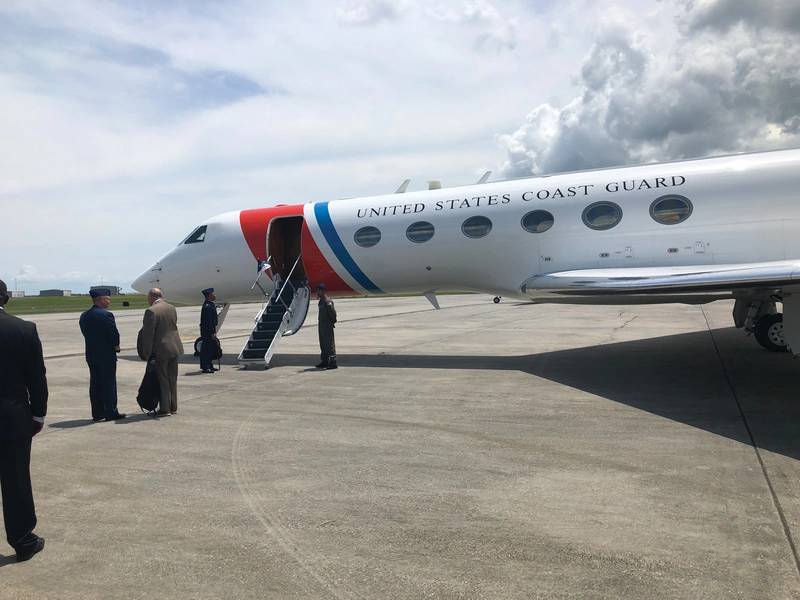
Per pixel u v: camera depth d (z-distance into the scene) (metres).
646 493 5.32
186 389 11.02
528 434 7.36
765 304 13.57
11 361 4.28
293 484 5.80
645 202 11.59
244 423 8.31
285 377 12.09
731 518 4.72
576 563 4.07
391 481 5.82
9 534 4.29
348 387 10.78
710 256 11.11
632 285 10.50
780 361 12.13
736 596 3.62
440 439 7.25
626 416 8.11
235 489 5.70
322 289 13.02
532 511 4.99
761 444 6.67
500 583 3.84
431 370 12.46
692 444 6.75
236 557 4.30
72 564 4.26
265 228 14.98
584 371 11.75
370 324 25.95
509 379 11.15
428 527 4.73
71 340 23.03
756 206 10.93
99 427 8.34
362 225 13.95
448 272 13.48
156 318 8.70
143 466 6.49
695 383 10.16
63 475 6.24
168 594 3.82
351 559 4.23
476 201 13.02
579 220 12.03
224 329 26.58
